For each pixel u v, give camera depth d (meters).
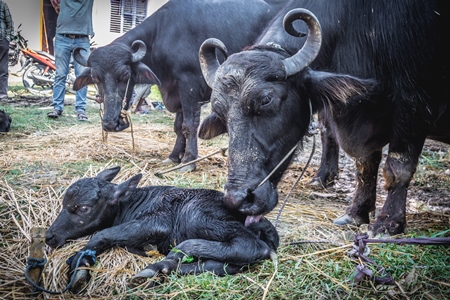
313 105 1.69
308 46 1.59
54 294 1.40
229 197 1.50
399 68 1.77
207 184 2.45
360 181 2.06
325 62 1.81
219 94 1.55
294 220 2.04
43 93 5.91
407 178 1.86
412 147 1.85
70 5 3.92
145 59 3.04
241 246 1.51
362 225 2.02
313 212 2.15
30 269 1.44
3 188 2.20
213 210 1.60
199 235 1.58
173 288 1.40
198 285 1.40
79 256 1.48
